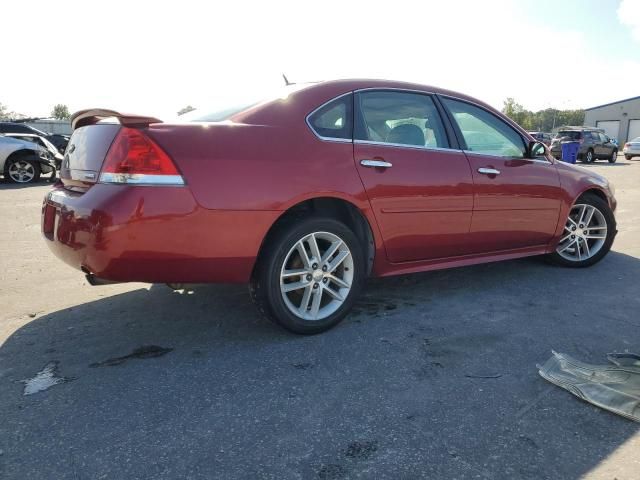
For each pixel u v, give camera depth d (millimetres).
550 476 1832
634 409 2217
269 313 2914
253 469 1859
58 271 4434
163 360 2729
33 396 2348
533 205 4062
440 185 3438
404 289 3984
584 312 3477
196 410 2242
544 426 2135
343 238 3068
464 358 2766
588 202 4543
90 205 2463
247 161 2688
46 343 2938
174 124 2604
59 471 1841
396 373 2592
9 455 1925
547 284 4125
